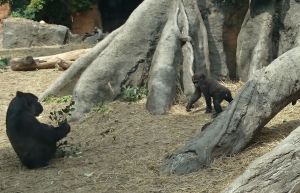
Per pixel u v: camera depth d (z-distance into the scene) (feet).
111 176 32.48
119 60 48.93
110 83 48.16
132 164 34.22
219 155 32.65
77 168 34.65
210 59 52.11
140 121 42.75
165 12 50.55
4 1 111.04
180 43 48.60
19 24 95.81
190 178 30.86
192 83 46.83
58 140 36.73
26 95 37.60
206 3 52.65
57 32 96.58
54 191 31.04
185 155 32.40
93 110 46.37
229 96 42.11
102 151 37.60
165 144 37.27
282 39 50.98
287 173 24.94
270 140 34.68
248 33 51.34
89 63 51.49
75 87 47.91
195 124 40.91
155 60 47.42
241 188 25.34
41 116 47.19
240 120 33.27
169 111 44.62
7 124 36.73
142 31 49.83
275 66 34.17
